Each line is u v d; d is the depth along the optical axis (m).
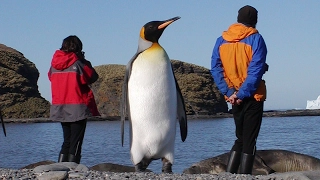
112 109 141.38
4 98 129.50
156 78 7.54
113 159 22.34
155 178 6.30
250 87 7.14
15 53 142.88
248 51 7.28
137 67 7.60
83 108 8.20
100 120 136.88
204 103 143.75
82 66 8.26
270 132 47.72
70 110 8.18
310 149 25.91
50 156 25.14
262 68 7.18
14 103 130.00
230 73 7.43
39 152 27.67
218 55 7.58
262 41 7.29
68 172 6.64
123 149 28.62
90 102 8.32
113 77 144.62
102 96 143.62
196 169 12.29
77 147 8.30
